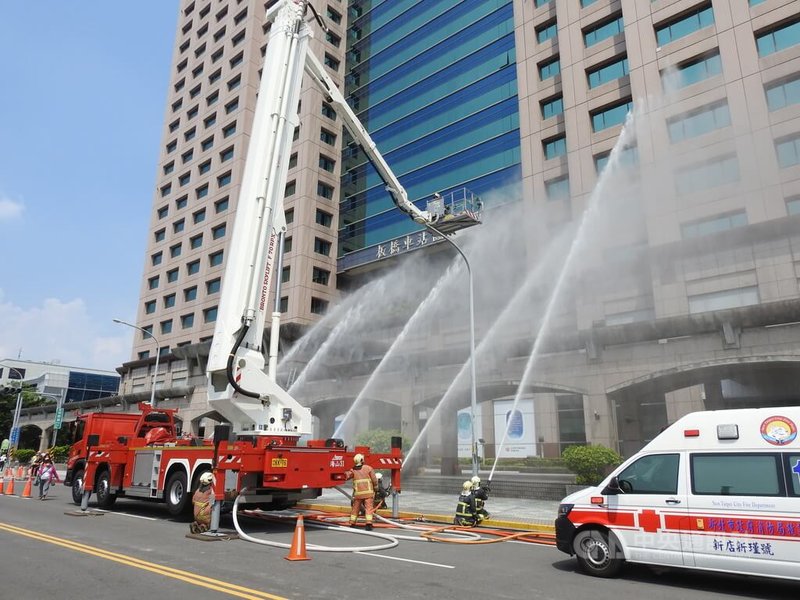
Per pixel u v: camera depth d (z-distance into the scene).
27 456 45.06
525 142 35.69
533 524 11.92
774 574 6.14
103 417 16.89
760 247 23.25
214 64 62.28
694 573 7.56
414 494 19.89
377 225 47.19
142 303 61.06
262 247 11.59
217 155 56.97
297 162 50.91
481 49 42.94
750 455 6.68
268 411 11.26
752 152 24.62
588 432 20.88
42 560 7.57
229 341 11.00
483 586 6.48
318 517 12.75
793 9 24.98
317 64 14.61
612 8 32.56
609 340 20.80
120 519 12.49
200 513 10.37
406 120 47.94
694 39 27.83
